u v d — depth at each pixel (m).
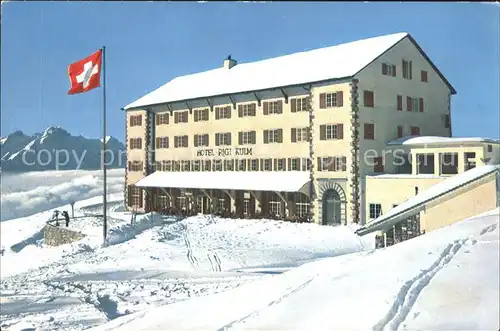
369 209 36.66
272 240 32.69
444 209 17.58
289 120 41.88
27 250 44.62
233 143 46.19
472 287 8.40
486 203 16.70
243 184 43.53
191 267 23.34
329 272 10.84
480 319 7.34
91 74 30.73
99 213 55.19
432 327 7.31
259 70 47.91
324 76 38.97
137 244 31.03
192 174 49.69
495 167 17.70
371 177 36.56
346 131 37.62
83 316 13.92
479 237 11.09
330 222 38.94
